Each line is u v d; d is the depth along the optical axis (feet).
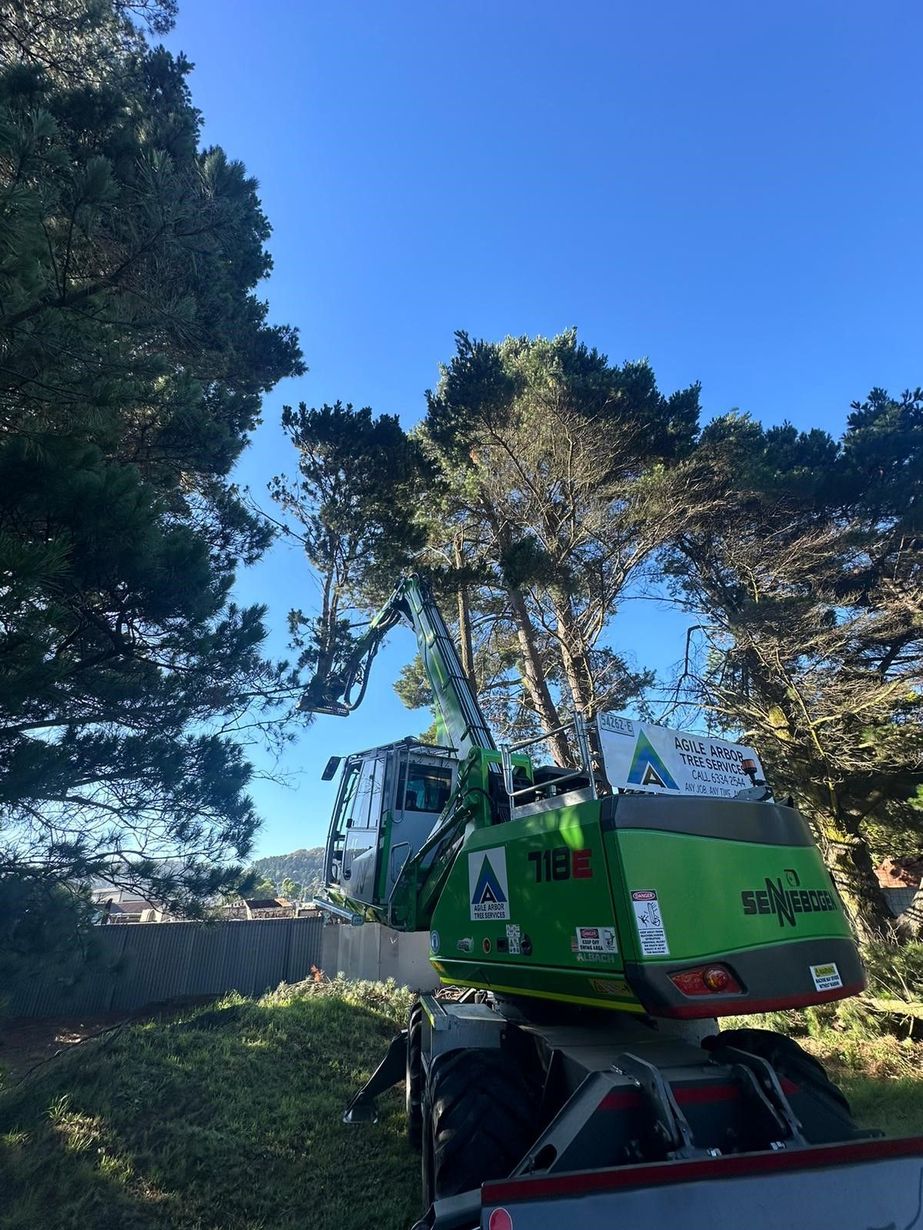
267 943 49.90
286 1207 13.67
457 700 21.11
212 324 27.89
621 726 12.46
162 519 21.98
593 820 10.65
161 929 47.16
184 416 23.39
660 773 12.40
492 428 45.32
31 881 15.44
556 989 11.06
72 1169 14.28
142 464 24.29
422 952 45.14
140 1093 18.25
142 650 18.35
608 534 48.49
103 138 23.04
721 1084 8.91
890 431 52.31
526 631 44.86
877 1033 24.73
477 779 17.25
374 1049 24.26
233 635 20.11
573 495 46.91
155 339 26.73
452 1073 11.84
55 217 19.90
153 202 21.50
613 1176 6.68
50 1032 35.65
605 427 46.14
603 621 49.11
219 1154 15.67
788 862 10.89
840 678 44.73
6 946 14.64
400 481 34.55
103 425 18.15
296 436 32.99
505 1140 10.73
